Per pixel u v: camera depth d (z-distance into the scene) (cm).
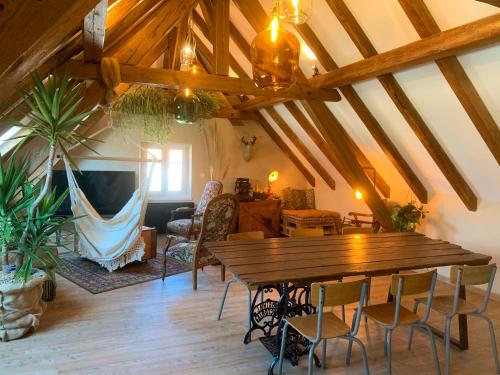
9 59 95
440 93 392
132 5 341
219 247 338
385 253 327
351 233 446
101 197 702
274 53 275
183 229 592
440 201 534
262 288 326
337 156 548
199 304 407
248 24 540
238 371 283
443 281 514
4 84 116
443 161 462
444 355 318
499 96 345
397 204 610
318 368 293
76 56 396
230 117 770
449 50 323
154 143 710
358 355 314
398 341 340
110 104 513
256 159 833
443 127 428
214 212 450
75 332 335
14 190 311
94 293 430
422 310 411
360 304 255
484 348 331
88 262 551
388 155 529
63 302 403
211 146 793
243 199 753
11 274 336
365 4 375
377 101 477
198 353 306
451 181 473
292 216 739
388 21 370
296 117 655
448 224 523
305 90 493
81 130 585
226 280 489
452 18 321
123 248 502
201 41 641
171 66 593
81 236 510
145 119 610
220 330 347
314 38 461
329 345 330
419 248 348
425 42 339
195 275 452
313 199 832
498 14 281
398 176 593
